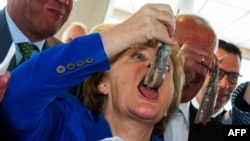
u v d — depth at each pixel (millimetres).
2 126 502
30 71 494
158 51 571
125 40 516
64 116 594
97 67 515
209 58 860
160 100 622
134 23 519
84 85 725
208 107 829
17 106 488
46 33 993
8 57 433
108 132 619
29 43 992
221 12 3504
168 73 653
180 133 849
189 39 885
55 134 569
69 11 1065
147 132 658
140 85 613
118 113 635
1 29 951
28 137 526
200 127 883
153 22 516
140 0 3682
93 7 2520
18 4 925
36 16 940
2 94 465
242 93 967
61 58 504
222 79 1437
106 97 677
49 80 493
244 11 3350
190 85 860
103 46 516
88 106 702
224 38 4473
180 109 869
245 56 4828
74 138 569
